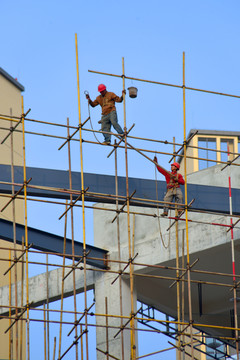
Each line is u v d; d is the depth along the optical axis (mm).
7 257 57938
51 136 38469
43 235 43656
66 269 49125
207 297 55219
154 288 51719
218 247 44281
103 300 46625
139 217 49000
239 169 48375
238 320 57219
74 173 40062
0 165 38625
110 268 47094
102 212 50219
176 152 40281
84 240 37250
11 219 59688
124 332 45531
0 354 55969
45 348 39469
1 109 60938
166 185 41938
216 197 43188
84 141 38438
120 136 39250
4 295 52156
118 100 39531
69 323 36812
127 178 38312
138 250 47281
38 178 39219
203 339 61656
